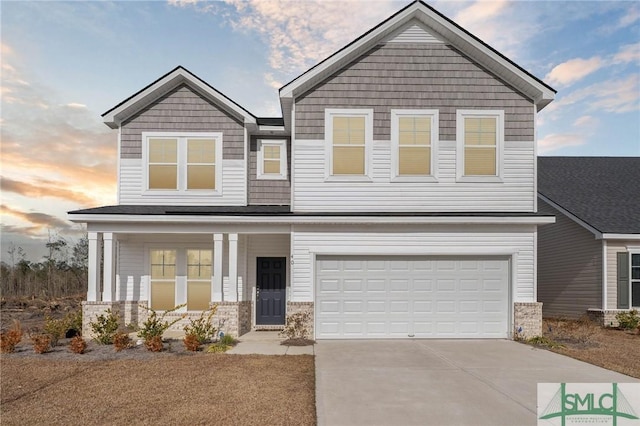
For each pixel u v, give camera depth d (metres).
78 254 31.69
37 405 6.97
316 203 13.40
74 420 6.33
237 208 14.46
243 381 8.31
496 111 13.62
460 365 9.72
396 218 12.92
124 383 8.19
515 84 13.67
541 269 19.98
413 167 13.53
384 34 13.61
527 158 13.59
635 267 16.25
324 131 13.51
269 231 13.42
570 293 17.86
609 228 16.19
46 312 20.12
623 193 18.91
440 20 13.31
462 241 13.18
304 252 13.18
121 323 14.49
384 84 13.63
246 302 14.72
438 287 13.18
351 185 13.45
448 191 13.48
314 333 12.91
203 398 7.30
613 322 15.97
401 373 9.00
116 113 14.86
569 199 18.58
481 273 13.22
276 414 6.56
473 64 13.71
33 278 29.02
